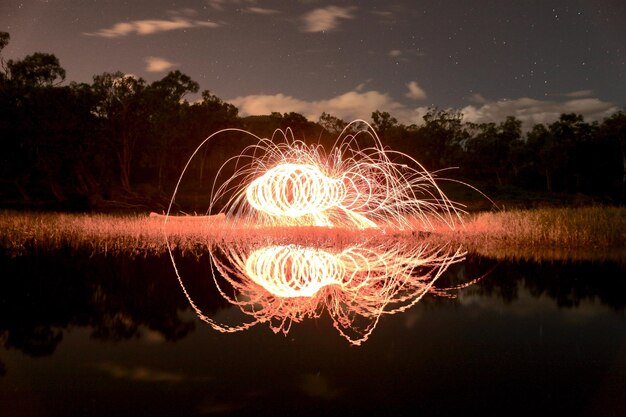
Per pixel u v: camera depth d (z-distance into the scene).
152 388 5.20
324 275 11.29
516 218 20.53
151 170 61.06
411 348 6.40
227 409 4.77
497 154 65.00
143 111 46.28
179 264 12.29
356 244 16.61
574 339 6.73
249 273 11.38
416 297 9.23
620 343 6.55
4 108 37.00
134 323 7.46
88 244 15.56
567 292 9.57
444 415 4.65
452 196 44.06
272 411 4.72
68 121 39.00
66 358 6.02
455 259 13.62
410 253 14.73
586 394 5.07
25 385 5.27
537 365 5.82
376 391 5.14
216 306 8.45
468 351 6.29
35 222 20.23
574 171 60.00
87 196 40.38
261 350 6.32
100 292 9.32
